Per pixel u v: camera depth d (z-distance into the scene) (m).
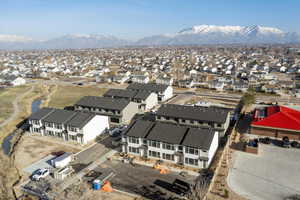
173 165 46.38
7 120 77.81
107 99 77.00
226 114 60.62
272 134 58.34
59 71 194.25
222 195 36.69
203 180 40.22
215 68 183.00
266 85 117.62
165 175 43.00
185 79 137.75
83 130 57.06
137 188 39.41
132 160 48.28
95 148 55.09
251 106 85.44
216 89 119.31
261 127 59.16
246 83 119.25
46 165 48.06
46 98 107.69
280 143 55.22
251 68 183.00
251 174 42.44
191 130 48.81
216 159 47.53
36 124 64.81
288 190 37.84
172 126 50.88
